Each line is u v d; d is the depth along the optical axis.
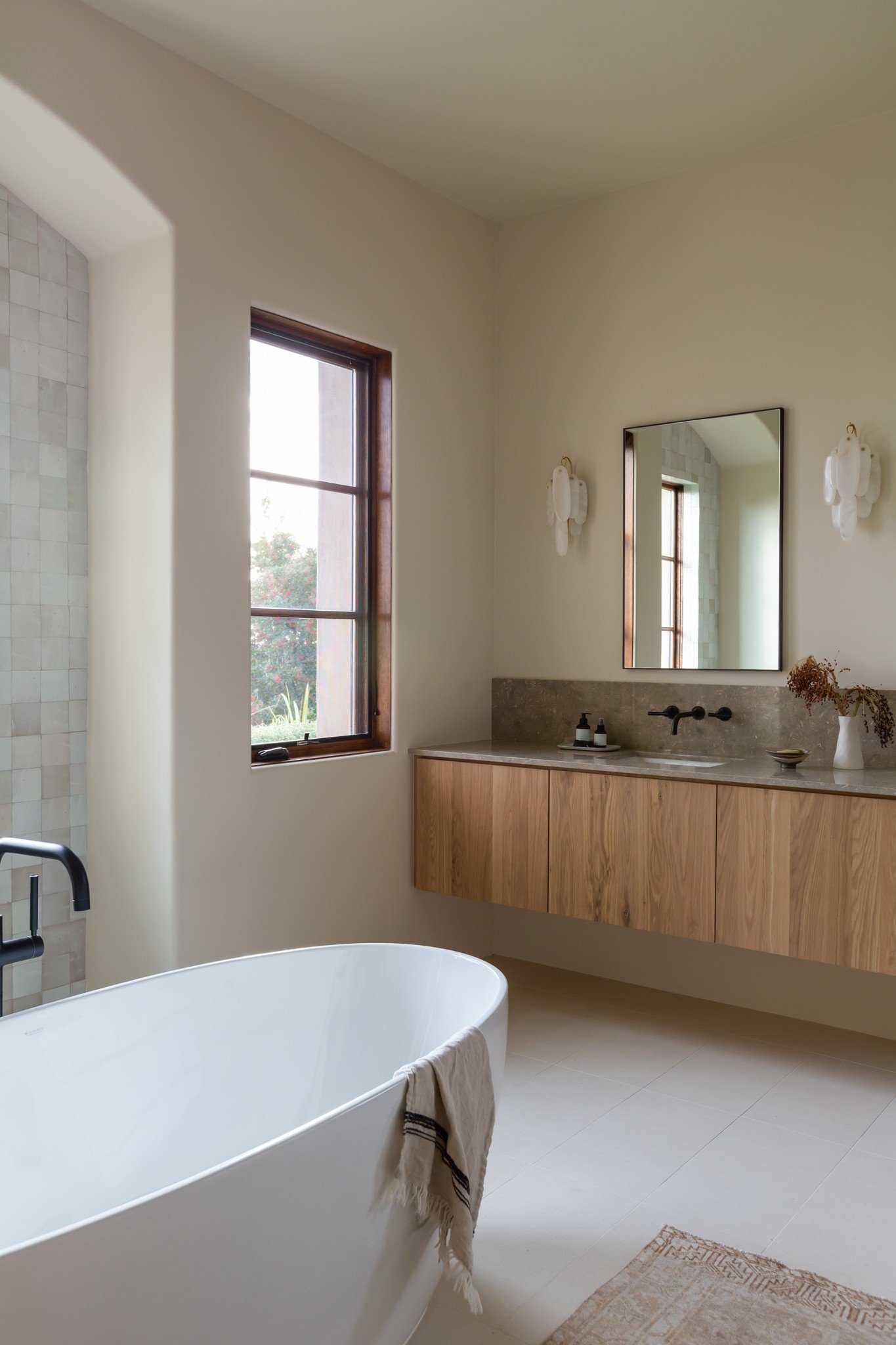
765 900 3.14
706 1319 2.00
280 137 3.37
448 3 2.82
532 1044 3.39
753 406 3.71
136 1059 2.26
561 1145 2.70
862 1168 2.58
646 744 3.95
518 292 4.32
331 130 3.52
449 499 4.13
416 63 3.12
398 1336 1.91
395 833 3.91
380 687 3.91
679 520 3.87
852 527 3.40
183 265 3.03
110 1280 1.35
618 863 3.44
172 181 3.01
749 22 2.92
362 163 3.69
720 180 3.78
